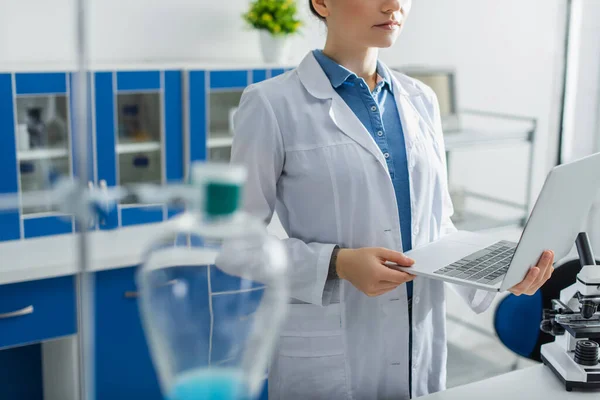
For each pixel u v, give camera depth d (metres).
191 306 0.55
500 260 1.26
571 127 3.62
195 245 0.54
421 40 3.39
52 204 0.56
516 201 3.73
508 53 3.57
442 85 3.25
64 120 2.36
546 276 1.22
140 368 2.35
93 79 2.44
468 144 3.15
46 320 2.22
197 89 2.65
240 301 0.55
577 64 3.54
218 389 0.53
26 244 2.31
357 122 1.37
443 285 1.45
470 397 1.25
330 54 1.40
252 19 2.96
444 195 1.51
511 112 3.63
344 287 1.35
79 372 0.57
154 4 2.89
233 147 1.39
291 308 1.36
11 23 2.61
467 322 3.53
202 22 3.01
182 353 0.55
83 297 0.56
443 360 1.48
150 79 2.55
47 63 2.63
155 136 2.60
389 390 1.41
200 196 0.51
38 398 2.47
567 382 1.28
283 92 1.39
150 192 0.52
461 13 3.45
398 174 1.40
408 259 1.23
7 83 2.26
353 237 1.37
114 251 2.21
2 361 2.40
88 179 0.57
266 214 1.35
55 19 2.69
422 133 1.46
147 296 0.55
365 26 1.29
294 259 1.31
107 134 2.49
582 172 1.17
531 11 3.55
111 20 2.82
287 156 1.36
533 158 3.58
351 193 1.34
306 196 1.35
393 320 1.38
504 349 3.36
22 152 2.30
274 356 1.41
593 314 1.35
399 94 1.45
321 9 1.37
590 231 3.35
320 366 1.38
